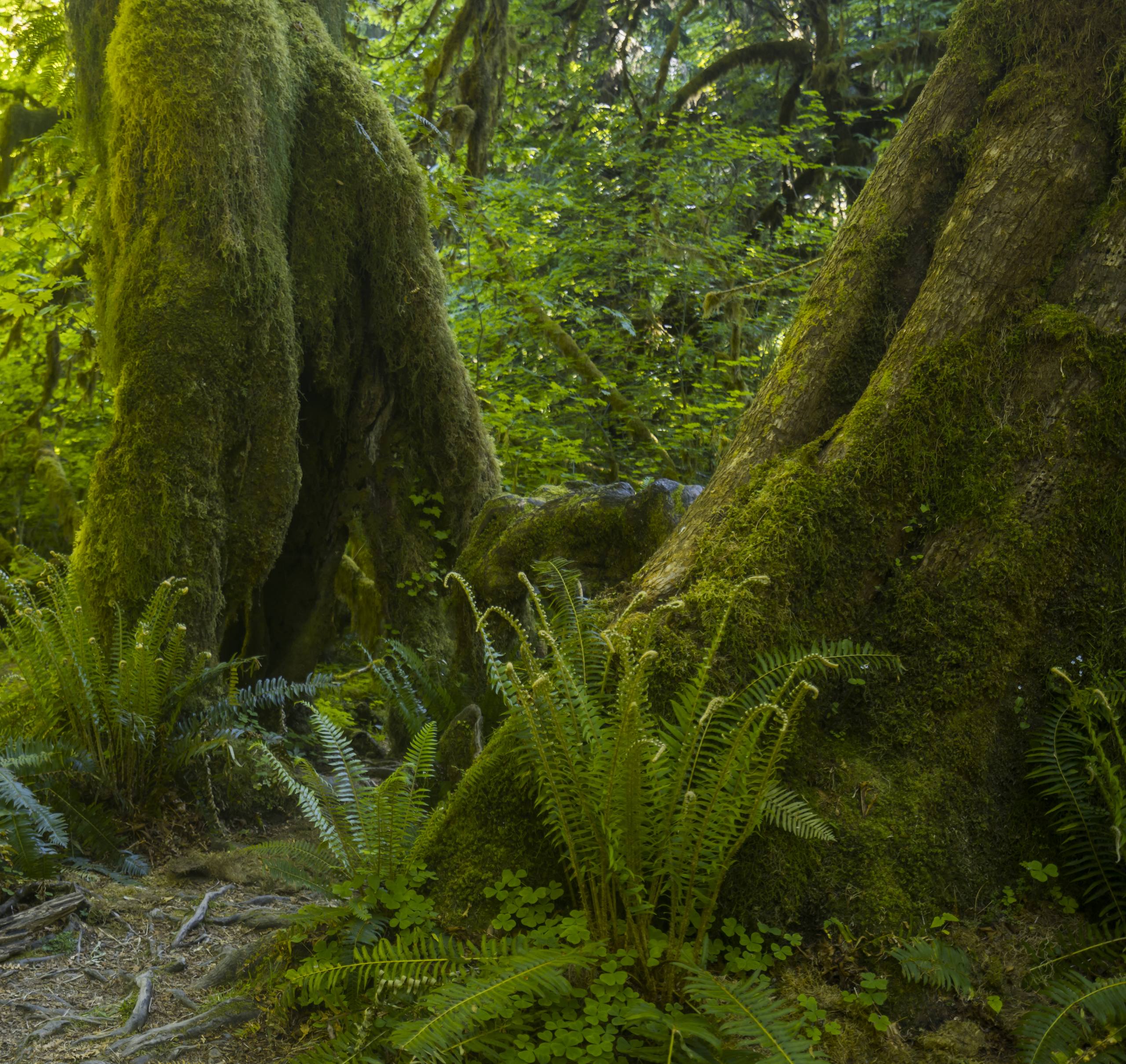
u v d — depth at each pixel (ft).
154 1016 9.81
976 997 8.67
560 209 35.60
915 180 12.19
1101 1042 7.65
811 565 10.74
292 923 10.49
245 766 15.98
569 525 16.99
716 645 9.07
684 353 34.68
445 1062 7.76
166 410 15.75
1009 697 10.25
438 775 16.03
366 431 19.61
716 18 47.26
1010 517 10.53
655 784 8.65
